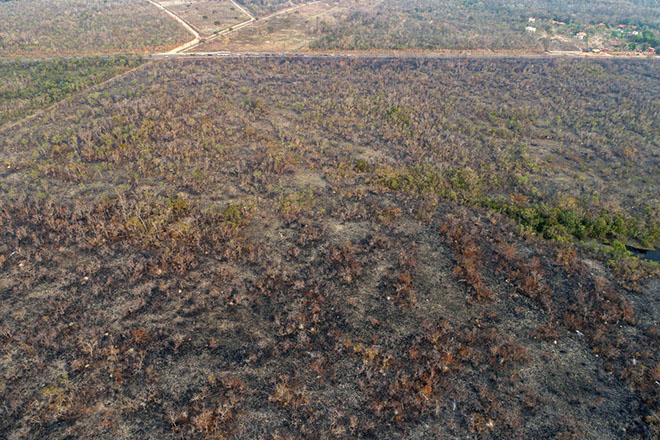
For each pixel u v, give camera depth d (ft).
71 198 244.63
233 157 296.10
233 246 205.26
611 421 137.08
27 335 159.94
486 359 156.35
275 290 184.44
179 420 134.92
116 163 281.13
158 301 176.55
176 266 194.29
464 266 197.77
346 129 348.79
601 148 327.26
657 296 186.09
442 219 235.81
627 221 244.83
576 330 168.66
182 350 157.07
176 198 244.22
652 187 281.95
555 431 133.90
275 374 150.20
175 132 321.52
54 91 385.09
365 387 146.00
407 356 156.76
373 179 273.33
